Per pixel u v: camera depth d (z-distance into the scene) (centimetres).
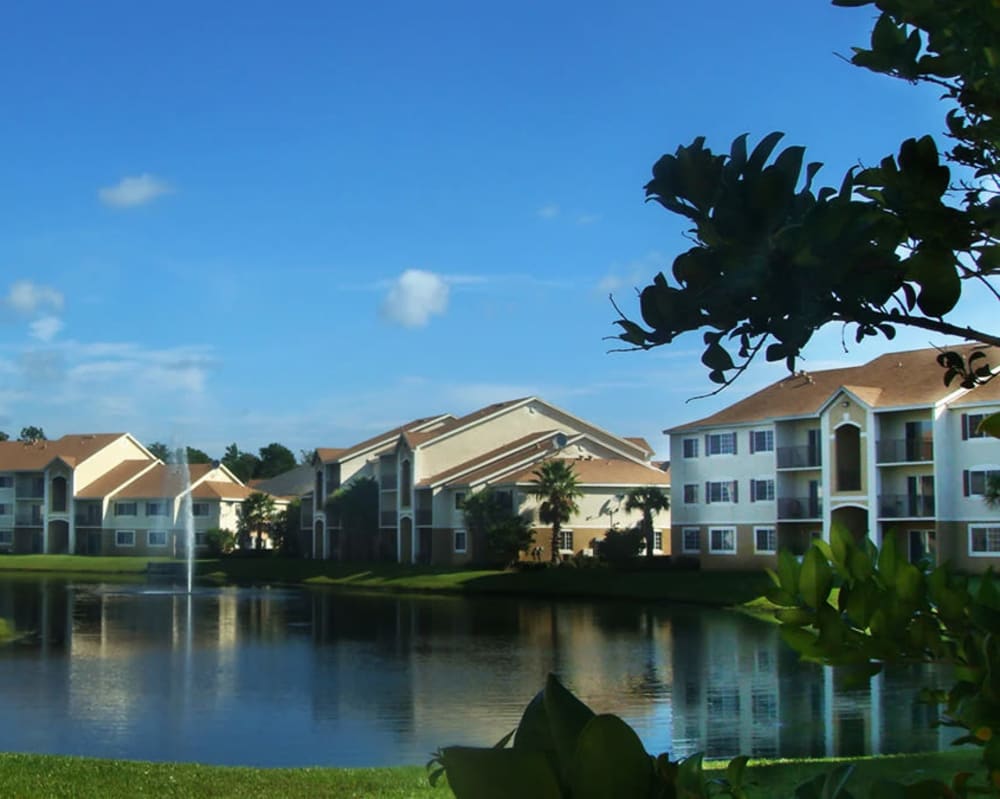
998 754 212
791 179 242
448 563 7194
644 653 3033
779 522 5444
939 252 245
